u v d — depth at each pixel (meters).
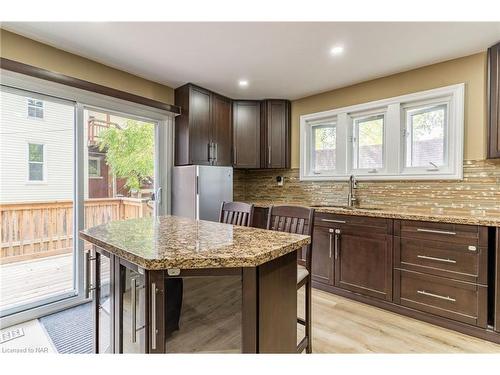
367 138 3.38
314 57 2.64
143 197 3.34
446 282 2.18
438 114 2.83
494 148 2.34
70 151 2.69
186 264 0.98
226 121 3.89
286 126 3.99
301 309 2.58
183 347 1.08
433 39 2.29
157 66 2.89
